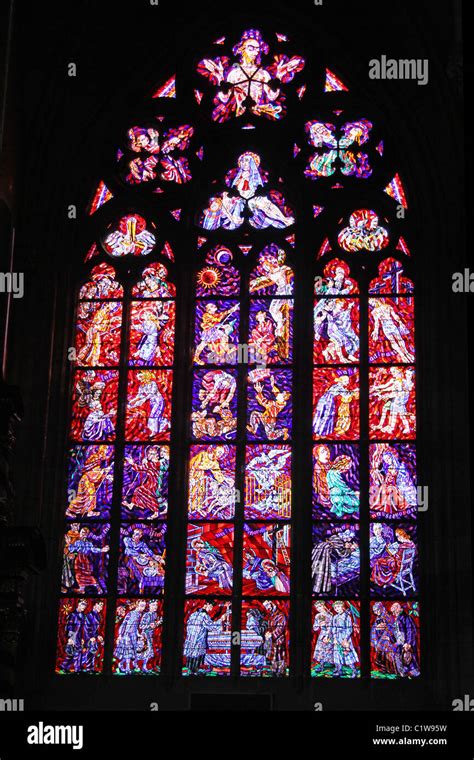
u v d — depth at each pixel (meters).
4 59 30.70
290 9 37.16
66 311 34.69
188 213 35.94
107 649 32.06
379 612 31.97
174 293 35.22
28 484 32.56
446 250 33.94
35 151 35.09
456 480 31.86
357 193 35.75
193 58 37.53
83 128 36.03
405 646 31.64
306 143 36.56
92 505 33.38
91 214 36.06
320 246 35.41
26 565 28.61
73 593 32.66
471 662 30.38
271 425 33.75
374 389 33.81
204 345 34.66
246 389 34.12
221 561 32.69
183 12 37.31
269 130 36.72
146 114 37.16
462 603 30.88
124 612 32.41
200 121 37.06
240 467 33.44
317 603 32.16
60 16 35.47
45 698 31.45
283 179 36.19
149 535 33.03
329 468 33.25
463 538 31.33
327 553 32.53
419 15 35.19
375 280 34.88
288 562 32.56
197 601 32.41
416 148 35.28
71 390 34.38
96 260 35.66
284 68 37.38
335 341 34.38
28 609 31.84
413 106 35.47
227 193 36.25
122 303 35.22
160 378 34.41
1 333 31.61
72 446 33.91
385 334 34.34
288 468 33.38
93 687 31.64
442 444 32.31
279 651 31.81
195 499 33.28
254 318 34.78
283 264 35.28
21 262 34.03
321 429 33.59
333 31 37.00
